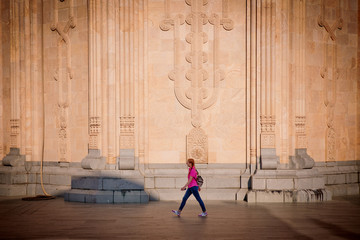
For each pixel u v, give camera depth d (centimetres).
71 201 1848
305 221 1396
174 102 1914
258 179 1805
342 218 1447
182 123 1911
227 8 1925
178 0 1925
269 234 1218
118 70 1861
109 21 1864
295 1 1930
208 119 1914
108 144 1858
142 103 1886
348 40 2184
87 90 1973
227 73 1917
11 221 1416
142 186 1798
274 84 1856
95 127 1873
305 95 1995
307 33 2033
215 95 1911
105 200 1778
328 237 1187
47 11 2123
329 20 2114
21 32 2162
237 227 1305
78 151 2005
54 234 1225
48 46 2123
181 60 1919
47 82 2128
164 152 1905
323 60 2084
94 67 1889
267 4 1861
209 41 1927
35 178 2127
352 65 2197
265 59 1859
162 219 1430
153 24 1919
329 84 2111
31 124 2159
